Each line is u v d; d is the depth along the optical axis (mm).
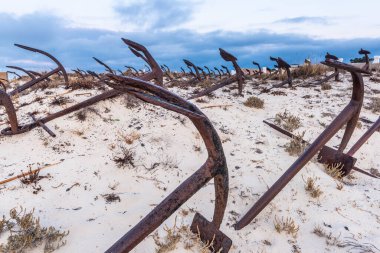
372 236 2990
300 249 2793
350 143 5629
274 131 5891
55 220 2963
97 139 4883
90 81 7789
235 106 7391
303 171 4137
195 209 3268
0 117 5953
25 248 2520
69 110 5336
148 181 3801
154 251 2623
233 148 4898
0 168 3961
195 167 4254
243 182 3873
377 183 4234
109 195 3436
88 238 2740
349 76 12086
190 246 2705
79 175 3824
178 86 9820
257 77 13078
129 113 5887
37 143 4680
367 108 7969
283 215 3270
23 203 3191
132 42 5438
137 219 3059
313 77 12086
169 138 5016
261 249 2770
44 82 8500
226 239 2547
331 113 7316
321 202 3531
